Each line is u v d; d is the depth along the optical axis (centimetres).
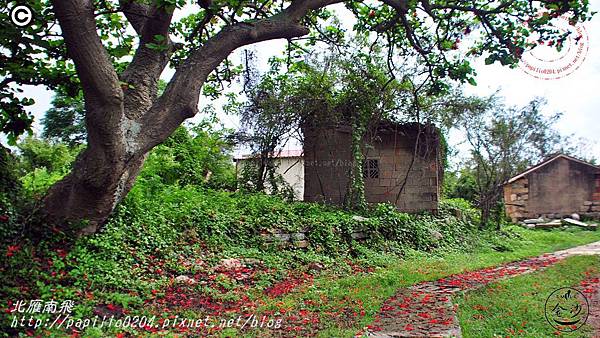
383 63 1491
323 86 1470
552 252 1429
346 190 1495
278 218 1130
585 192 2520
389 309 645
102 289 621
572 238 1858
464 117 1688
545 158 2480
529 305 695
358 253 1158
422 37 1115
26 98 727
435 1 1026
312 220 1170
